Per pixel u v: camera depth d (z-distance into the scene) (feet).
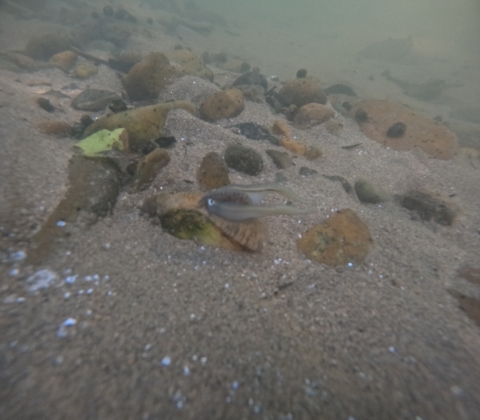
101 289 0.41
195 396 0.31
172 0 3.88
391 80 2.72
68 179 0.55
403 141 1.16
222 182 0.65
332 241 0.56
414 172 1.01
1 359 0.30
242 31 4.13
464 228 0.76
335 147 1.07
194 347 0.37
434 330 0.43
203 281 0.46
